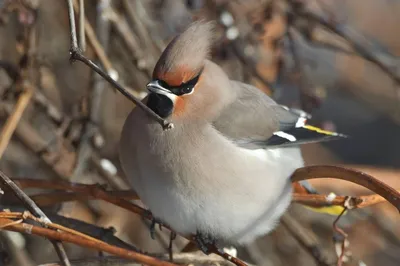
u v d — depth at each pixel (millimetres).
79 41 8055
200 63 8547
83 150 10594
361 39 12320
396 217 12344
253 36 11508
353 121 17172
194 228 8836
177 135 8547
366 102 16016
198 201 8586
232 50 11477
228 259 8766
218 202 8633
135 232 12781
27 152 12273
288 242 13281
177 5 12133
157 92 8461
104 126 12914
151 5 12570
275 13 11383
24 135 11477
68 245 12156
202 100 8758
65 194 8945
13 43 11883
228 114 8914
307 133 9469
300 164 9430
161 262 7270
